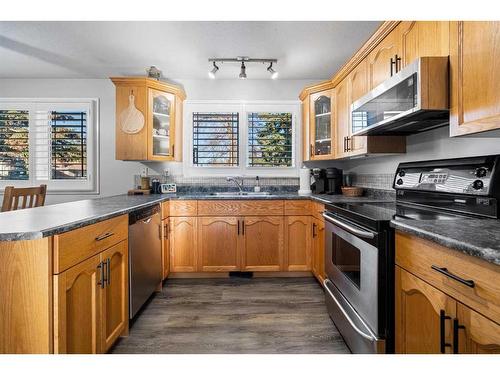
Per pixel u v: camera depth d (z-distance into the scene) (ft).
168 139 10.82
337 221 5.96
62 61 10.09
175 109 11.02
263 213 9.87
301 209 9.91
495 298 2.46
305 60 10.01
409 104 4.93
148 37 8.41
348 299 5.55
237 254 9.87
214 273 10.09
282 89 11.98
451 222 3.93
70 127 11.82
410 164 6.81
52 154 11.84
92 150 11.85
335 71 11.03
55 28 7.92
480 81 3.81
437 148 6.59
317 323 6.84
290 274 10.14
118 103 10.12
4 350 3.62
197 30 8.03
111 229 5.39
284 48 9.10
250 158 12.07
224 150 12.00
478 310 2.65
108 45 8.92
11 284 3.62
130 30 8.04
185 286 9.25
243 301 8.07
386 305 4.37
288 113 12.05
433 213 5.15
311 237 9.77
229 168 12.03
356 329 4.90
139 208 6.80
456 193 5.11
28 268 3.62
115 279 5.64
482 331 2.61
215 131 11.98
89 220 4.51
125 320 6.09
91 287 4.66
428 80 4.54
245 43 8.78
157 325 6.75
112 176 11.92
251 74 11.35
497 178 4.46
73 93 11.84
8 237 3.45
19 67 10.68
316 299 8.20
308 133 10.96
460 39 4.22
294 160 12.05
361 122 7.06
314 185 11.09
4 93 11.75
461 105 4.22
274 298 8.27
